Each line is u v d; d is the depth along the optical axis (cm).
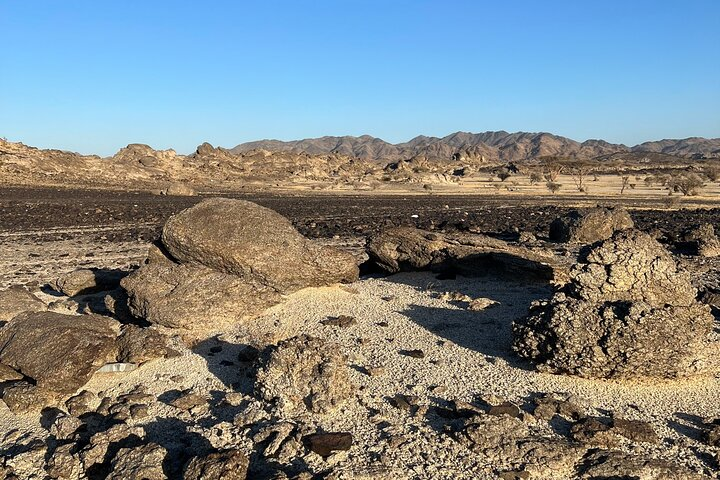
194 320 1447
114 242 3356
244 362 1277
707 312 1202
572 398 1056
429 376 1170
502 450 876
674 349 1095
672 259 1278
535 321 1186
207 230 1523
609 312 1120
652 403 1055
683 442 921
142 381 1235
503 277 1908
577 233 3009
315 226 4091
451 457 880
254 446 938
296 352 1082
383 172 15288
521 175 15412
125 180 10162
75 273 1933
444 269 1977
